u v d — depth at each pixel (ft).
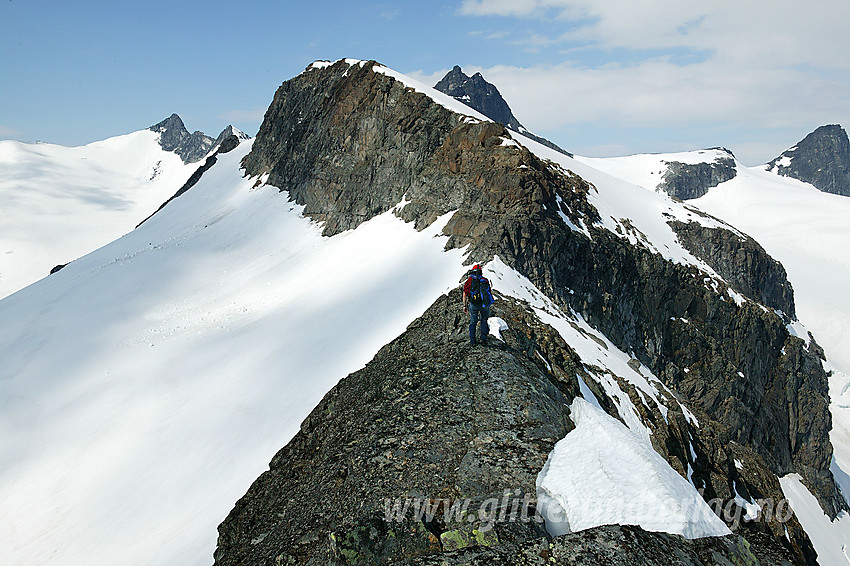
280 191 209.05
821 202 581.12
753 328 149.18
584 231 130.21
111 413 95.71
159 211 295.48
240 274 158.30
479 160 132.77
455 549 31.01
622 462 34.68
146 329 131.13
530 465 38.73
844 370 302.04
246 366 97.60
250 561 43.73
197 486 68.39
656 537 27.91
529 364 55.47
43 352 128.36
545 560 26.99
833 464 187.21
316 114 206.28
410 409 50.37
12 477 83.82
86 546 64.49
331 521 40.55
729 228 211.82
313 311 114.21
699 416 96.89
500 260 105.50
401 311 92.68
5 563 66.80
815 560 81.56
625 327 125.49
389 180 156.46
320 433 61.16
